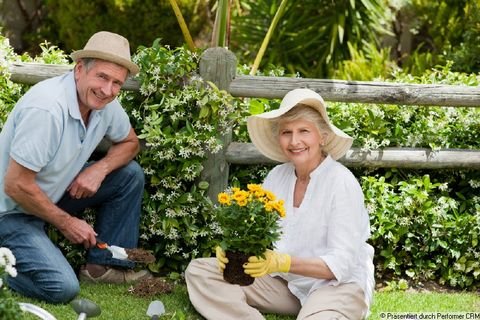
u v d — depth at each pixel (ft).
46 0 27.86
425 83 16.87
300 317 12.21
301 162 12.58
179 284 15.12
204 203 15.12
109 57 12.75
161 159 14.84
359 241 12.47
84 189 13.69
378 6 26.55
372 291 12.91
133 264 14.67
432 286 15.87
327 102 16.12
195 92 14.89
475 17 25.70
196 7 24.54
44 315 10.37
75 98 13.04
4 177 13.04
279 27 26.86
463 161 15.81
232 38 27.50
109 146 15.17
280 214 11.53
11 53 15.57
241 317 12.91
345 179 12.63
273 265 11.89
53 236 14.80
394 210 15.56
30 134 12.67
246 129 15.76
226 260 11.91
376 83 15.53
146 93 15.01
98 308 11.14
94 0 25.05
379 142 15.92
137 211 14.58
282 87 15.28
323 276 12.17
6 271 10.36
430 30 27.58
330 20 26.48
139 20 25.18
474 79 16.78
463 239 15.60
